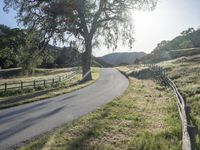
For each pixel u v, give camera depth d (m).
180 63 65.06
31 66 42.56
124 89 31.62
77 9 43.75
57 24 42.53
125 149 11.12
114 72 68.50
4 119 16.72
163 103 21.48
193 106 18.45
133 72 56.12
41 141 11.89
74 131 13.49
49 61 45.44
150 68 55.25
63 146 11.39
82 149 11.07
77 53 45.69
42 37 41.97
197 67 49.06
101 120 15.73
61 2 41.97
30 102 23.91
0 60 89.75
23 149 10.91
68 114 17.72
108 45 46.38
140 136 12.49
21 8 41.84
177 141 11.70
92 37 46.31
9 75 73.62
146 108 19.58
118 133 13.30
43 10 42.34
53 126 14.65
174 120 15.07
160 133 12.73
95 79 47.38
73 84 38.78
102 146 11.38
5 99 24.41
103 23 46.44
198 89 26.11
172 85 28.80
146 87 33.75
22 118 16.86
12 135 13.09
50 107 20.69
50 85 37.00
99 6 45.31
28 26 41.81
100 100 23.42
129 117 16.42
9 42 41.97
